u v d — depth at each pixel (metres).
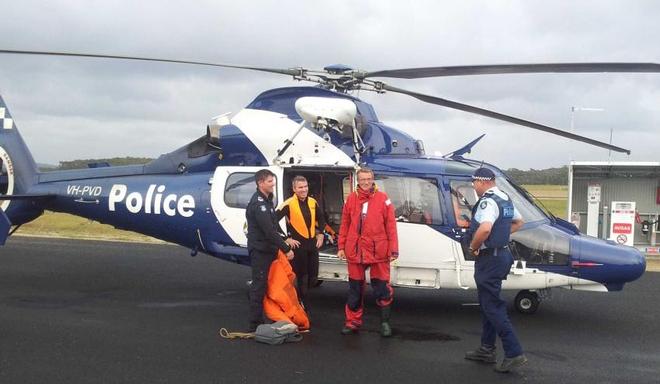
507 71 6.49
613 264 6.46
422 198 6.86
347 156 7.12
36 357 5.08
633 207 13.12
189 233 7.76
